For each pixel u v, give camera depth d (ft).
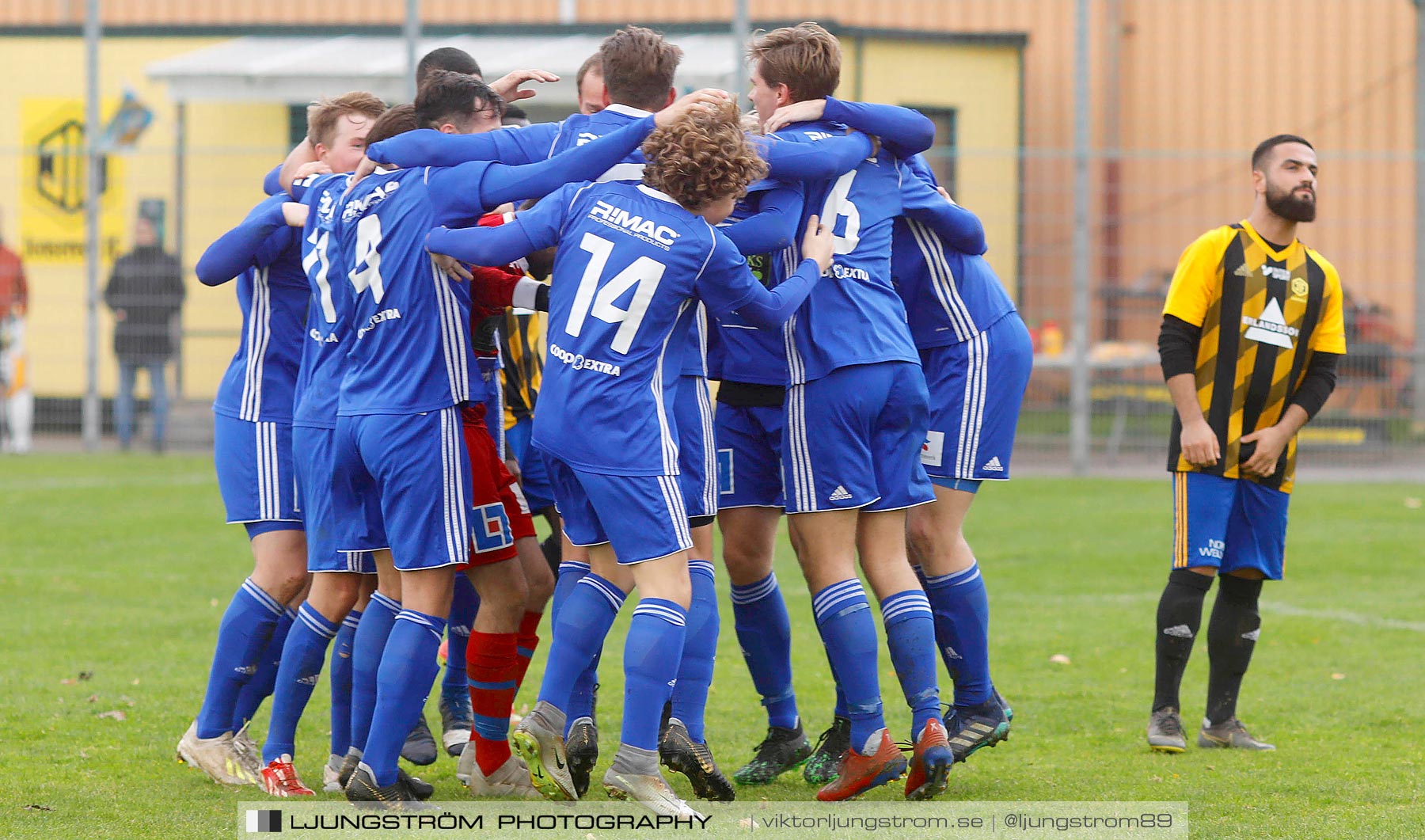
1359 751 58.44
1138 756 58.29
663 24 162.30
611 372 47.29
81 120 182.80
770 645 56.03
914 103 168.45
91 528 118.01
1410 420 155.22
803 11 187.32
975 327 56.70
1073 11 181.37
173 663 73.05
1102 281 174.50
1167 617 59.52
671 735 49.80
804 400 51.67
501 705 52.26
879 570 52.65
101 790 51.44
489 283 51.75
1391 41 176.04
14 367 169.78
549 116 161.68
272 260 53.98
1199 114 181.47
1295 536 116.37
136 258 167.32
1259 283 60.23
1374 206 166.61
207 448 172.35
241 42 181.37
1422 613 87.56
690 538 49.62
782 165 50.34
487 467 51.21
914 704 51.01
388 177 49.52
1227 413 59.82
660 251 47.03
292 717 52.26
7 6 204.33
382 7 196.44
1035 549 110.42
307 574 54.65
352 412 49.03
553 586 58.23
